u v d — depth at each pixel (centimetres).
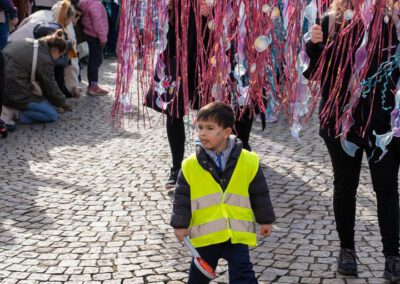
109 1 1294
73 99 910
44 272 390
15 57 749
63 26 841
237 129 514
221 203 310
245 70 297
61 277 383
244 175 313
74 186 549
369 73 325
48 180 565
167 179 564
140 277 381
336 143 351
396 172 354
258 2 278
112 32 1322
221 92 304
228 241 310
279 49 288
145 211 490
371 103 319
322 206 491
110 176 575
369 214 470
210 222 309
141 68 312
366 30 274
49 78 766
